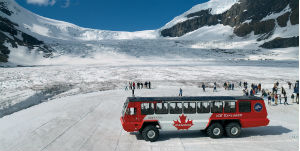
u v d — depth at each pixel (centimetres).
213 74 5556
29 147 1091
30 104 2686
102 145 1129
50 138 1217
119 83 4394
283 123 1560
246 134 1309
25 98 2873
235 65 7794
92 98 2672
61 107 2084
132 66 7550
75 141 1182
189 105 1233
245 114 1257
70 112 1861
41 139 1201
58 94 3322
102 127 1452
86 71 6047
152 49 13675
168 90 3475
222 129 1234
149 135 1187
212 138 1232
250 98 1289
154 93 3128
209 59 11081
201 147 1092
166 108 1223
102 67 7150
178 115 1223
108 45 13988
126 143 1161
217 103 1248
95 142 1173
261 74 5519
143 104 1216
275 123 1563
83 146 1112
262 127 1464
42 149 1067
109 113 1870
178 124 1220
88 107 2097
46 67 7181
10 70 5856
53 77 4928
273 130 1389
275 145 1112
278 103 2333
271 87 3778
